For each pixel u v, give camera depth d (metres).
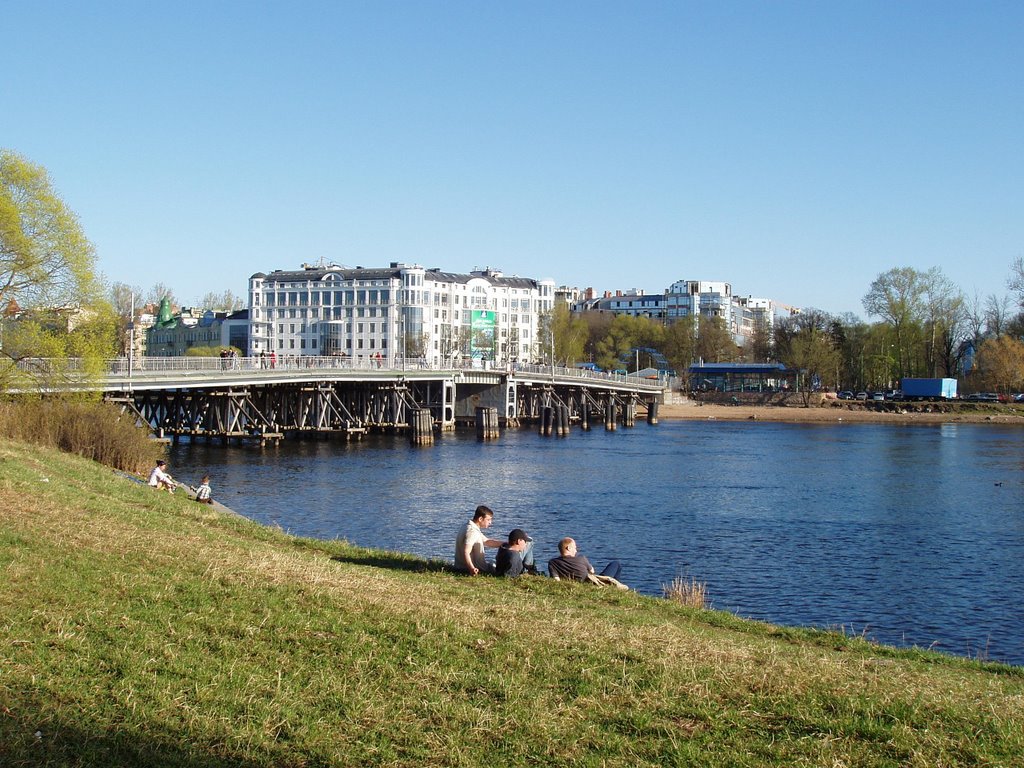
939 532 46.56
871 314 174.75
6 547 19.36
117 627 14.98
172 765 10.84
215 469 68.31
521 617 17.80
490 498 56.22
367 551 26.17
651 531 45.78
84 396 55.06
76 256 50.91
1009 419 149.38
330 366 96.44
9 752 10.62
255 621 15.84
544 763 11.35
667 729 12.38
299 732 11.78
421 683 13.55
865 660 17.19
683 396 187.25
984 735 12.46
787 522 49.06
